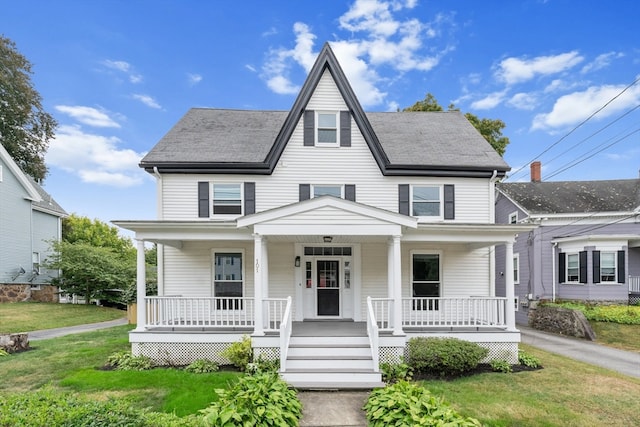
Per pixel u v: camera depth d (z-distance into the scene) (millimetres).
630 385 7875
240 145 12625
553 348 12320
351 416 6262
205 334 9398
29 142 28172
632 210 18141
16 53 26656
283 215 9227
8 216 20016
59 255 20094
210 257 11852
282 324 8250
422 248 12172
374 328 8211
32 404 3928
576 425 5953
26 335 10523
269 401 5062
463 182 12344
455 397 7012
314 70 11992
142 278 9609
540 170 23250
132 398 6727
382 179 12102
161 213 11711
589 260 17297
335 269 12047
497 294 22156
